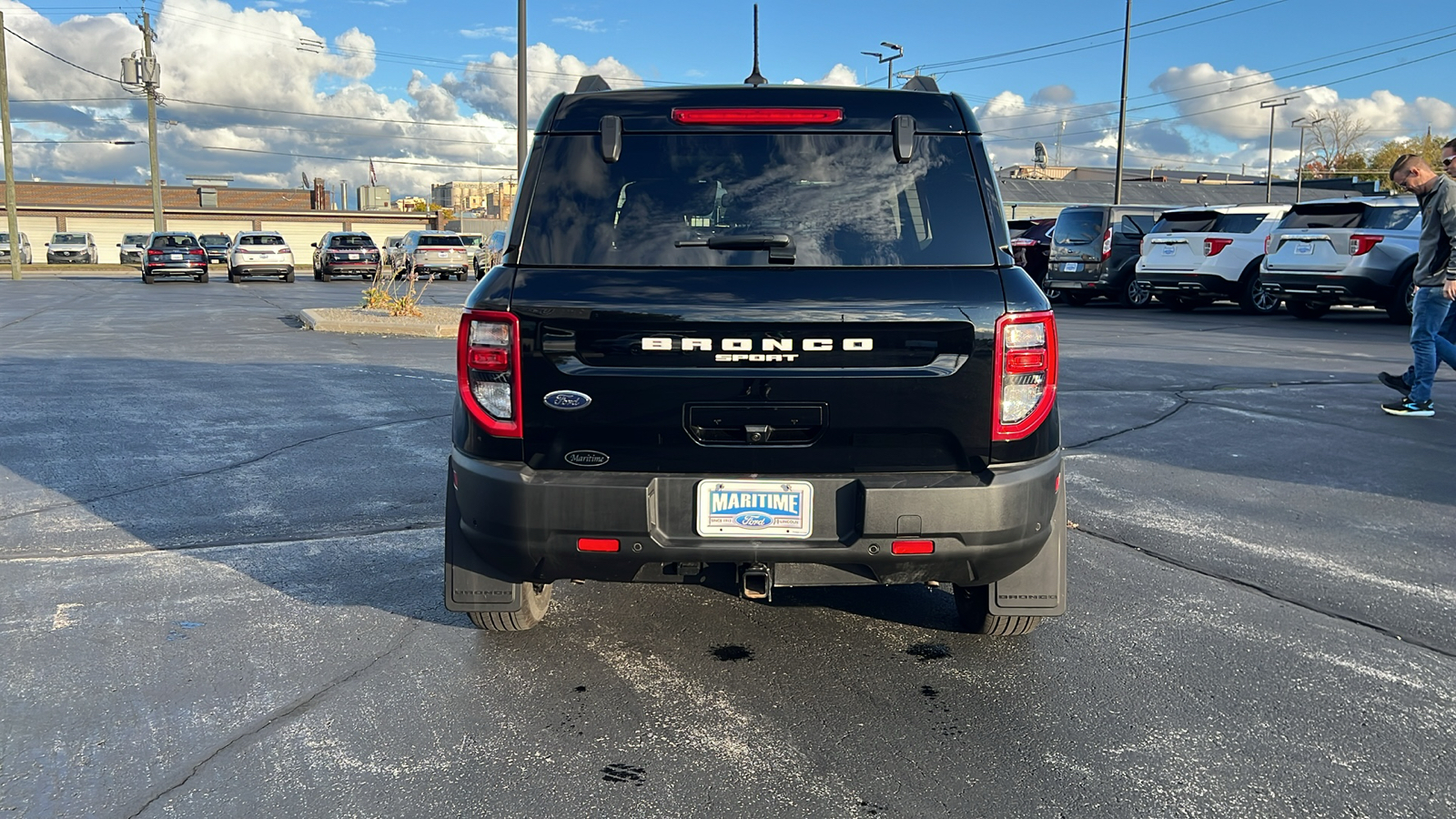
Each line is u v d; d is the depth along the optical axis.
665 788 2.79
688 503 3.08
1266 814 2.67
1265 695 3.35
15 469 6.37
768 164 3.23
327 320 15.16
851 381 3.00
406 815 2.66
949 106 3.34
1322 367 10.76
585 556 3.09
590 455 3.08
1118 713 3.24
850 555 3.06
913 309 2.99
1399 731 3.12
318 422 7.87
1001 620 3.71
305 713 3.23
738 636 3.87
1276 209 17.70
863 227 3.16
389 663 3.60
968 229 3.16
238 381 9.89
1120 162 32.00
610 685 3.44
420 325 14.84
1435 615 4.04
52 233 61.47
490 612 3.67
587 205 3.20
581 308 3.01
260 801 2.73
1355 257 14.88
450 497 3.49
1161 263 18.66
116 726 3.14
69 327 15.59
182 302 21.94
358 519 5.37
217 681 3.46
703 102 3.29
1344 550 4.84
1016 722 3.18
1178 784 2.81
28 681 3.44
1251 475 6.24
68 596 4.23
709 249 3.11
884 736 3.09
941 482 3.04
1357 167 77.62
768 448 3.04
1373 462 6.55
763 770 2.89
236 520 5.34
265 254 32.38
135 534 5.08
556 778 2.85
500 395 3.09
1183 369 10.57
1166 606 4.14
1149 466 6.47
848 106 3.29
